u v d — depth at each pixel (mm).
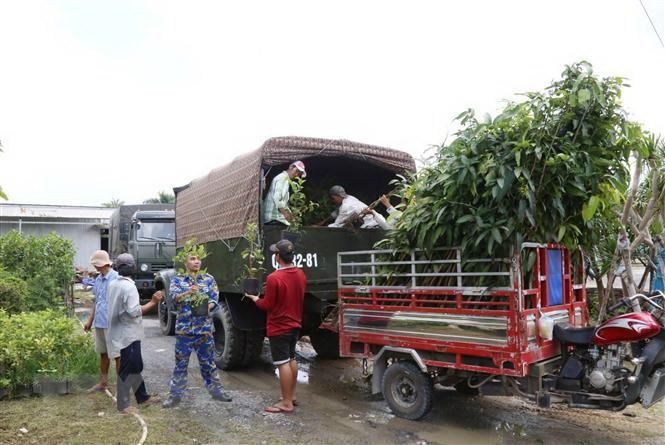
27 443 4309
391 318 5184
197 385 6379
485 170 4367
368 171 7824
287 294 5340
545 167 4340
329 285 6383
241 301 6926
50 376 5660
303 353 8492
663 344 4195
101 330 5664
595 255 6961
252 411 5371
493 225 4309
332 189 6984
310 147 6527
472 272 4559
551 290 4707
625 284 7328
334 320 6258
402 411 5105
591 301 8328
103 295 5734
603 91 4406
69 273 10258
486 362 4508
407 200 6176
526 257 4422
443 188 4758
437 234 4684
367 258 6242
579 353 4496
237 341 6941
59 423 4766
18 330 5770
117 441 4387
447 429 4879
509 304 4293
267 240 6125
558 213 4625
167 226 14203
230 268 6801
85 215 24359
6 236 10156
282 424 4996
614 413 5305
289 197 6457
